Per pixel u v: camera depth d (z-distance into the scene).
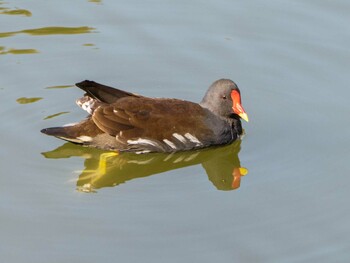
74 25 17.00
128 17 17.30
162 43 16.55
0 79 15.27
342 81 15.52
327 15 17.17
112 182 12.98
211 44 16.50
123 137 13.11
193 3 17.81
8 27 16.86
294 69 15.85
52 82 15.30
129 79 15.59
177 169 13.53
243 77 15.70
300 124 14.52
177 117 13.39
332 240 11.42
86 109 13.16
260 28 16.91
